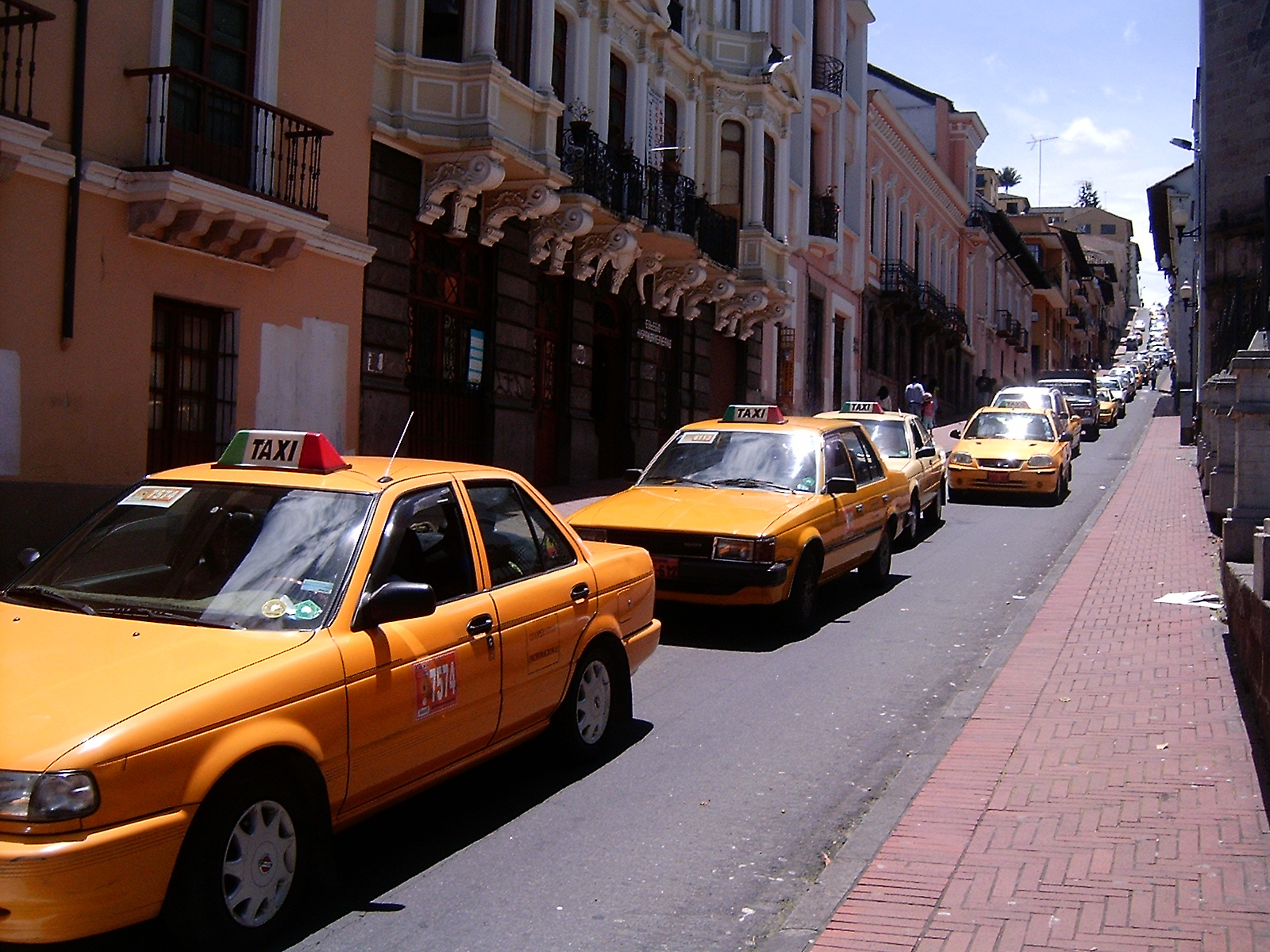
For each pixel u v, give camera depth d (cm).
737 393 2694
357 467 543
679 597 927
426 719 479
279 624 447
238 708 393
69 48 1051
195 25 1198
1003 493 2053
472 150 1522
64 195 1048
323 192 1371
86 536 513
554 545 617
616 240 1905
